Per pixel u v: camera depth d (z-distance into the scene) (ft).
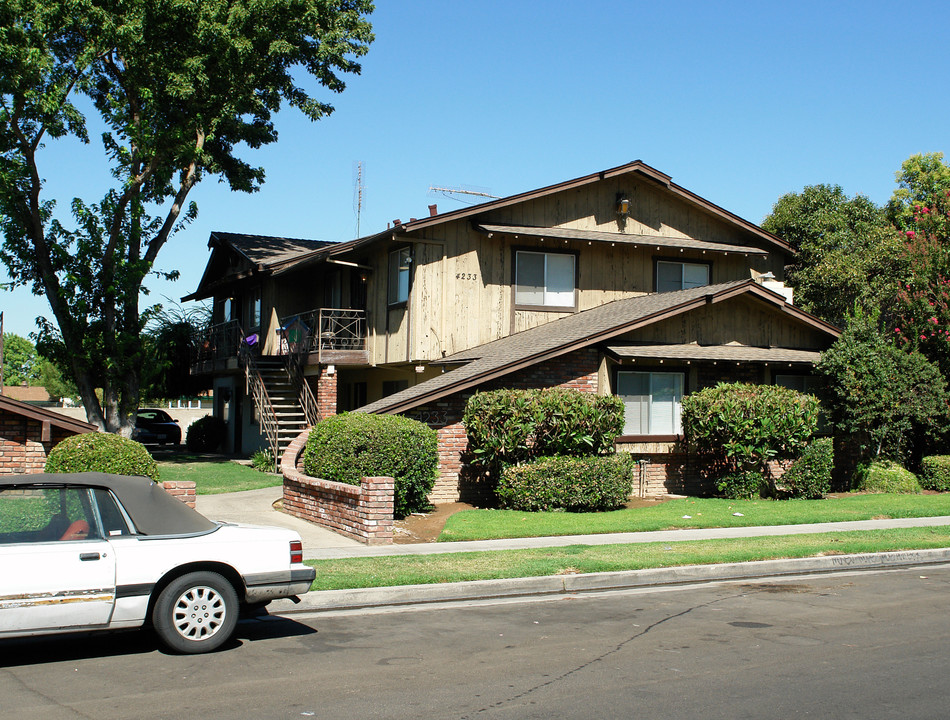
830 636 28.37
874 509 57.88
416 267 74.13
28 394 247.29
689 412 63.52
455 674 23.80
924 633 28.84
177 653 25.63
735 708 20.89
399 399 60.13
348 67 94.17
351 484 50.39
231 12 79.46
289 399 89.81
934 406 69.00
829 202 111.55
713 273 85.61
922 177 125.29
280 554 26.76
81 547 23.99
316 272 98.43
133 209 82.58
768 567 41.01
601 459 56.24
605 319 69.31
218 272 115.55
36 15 73.10
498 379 62.39
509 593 35.88
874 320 75.05
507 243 77.46
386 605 33.65
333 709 20.67
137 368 84.58
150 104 80.33
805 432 61.82
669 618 31.19
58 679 23.04
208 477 74.02
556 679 23.34
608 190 81.00
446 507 58.39
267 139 97.35
